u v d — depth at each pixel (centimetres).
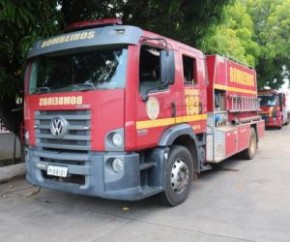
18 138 1049
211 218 621
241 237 541
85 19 988
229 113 1020
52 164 626
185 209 669
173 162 673
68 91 606
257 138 1262
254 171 1002
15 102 967
